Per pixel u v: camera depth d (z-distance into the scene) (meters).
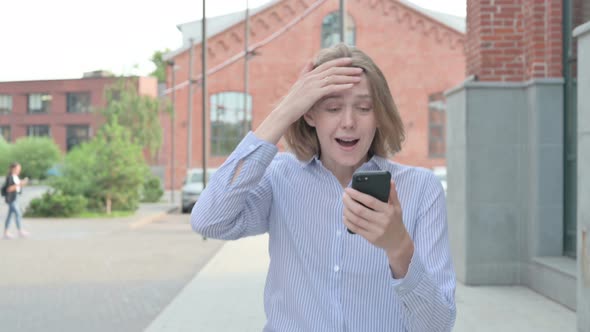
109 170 22.75
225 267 10.02
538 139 7.60
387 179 1.51
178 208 27.34
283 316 1.93
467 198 7.93
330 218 1.89
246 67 33.91
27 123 64.75
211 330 5.95
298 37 39.03
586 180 5.33
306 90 1.77
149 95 47.12
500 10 8.13
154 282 8.93
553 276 7.02
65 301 7.62
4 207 27.09
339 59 1.79
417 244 1.88
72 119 64.19
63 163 23.64
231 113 39.69
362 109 1.81
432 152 38.94
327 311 1.85
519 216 7.94
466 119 7.95
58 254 12.12
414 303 1.62
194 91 39.72
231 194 1.78
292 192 1.95
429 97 39.00
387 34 38.69
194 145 39.88
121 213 22.34
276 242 1.96
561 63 7.62
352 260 1.85
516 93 7.96
